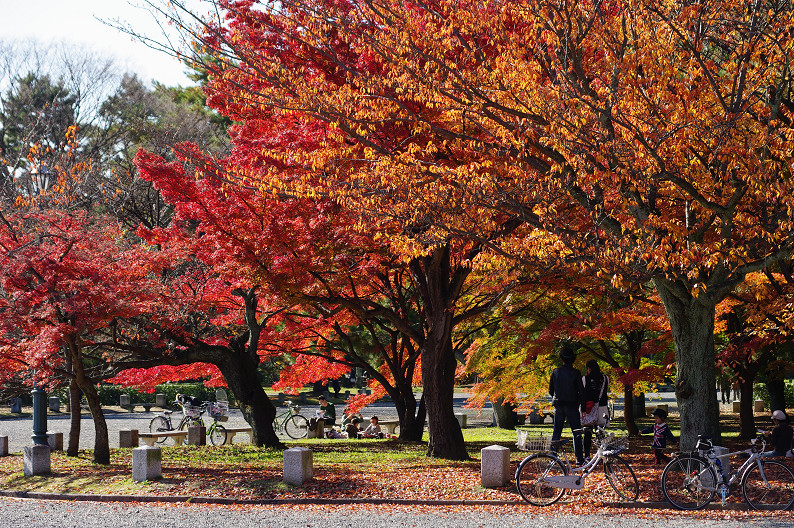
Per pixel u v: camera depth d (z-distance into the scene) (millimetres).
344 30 11641
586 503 10789
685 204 12023
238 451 19656
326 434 26984
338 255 15188
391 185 11477
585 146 10352
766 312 13969
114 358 20469
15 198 24141
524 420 36250
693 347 12180
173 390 44906
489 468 12094
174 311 17547
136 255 15859
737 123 10203
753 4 10531
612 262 10672
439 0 11070
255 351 21109
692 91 10516
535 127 10938
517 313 19344
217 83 13500
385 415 39531
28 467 14883
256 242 14680
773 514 9773
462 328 24891
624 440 11094
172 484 13203
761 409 36344
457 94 10906
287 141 13984
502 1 10789
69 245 14844
